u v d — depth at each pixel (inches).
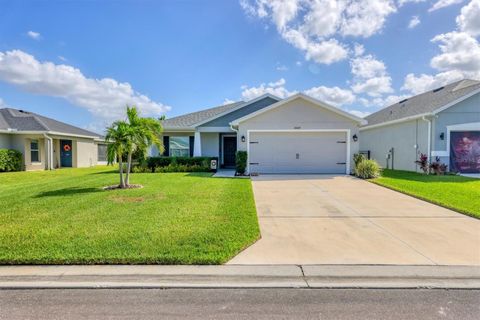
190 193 355.3
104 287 134.7
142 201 307.0
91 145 1000.2
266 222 238.7
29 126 786.2
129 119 418.0
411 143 653.9
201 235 194.7
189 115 855.1
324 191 387.5
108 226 213.9
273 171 603.5
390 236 202.1
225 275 145.4
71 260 155.5
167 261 156.4
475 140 577.0
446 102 581.6
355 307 119.4
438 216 256.8
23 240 183.9
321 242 190.4
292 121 595.2
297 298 126.2
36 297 126.8
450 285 136.3
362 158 562.3
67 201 307.6
